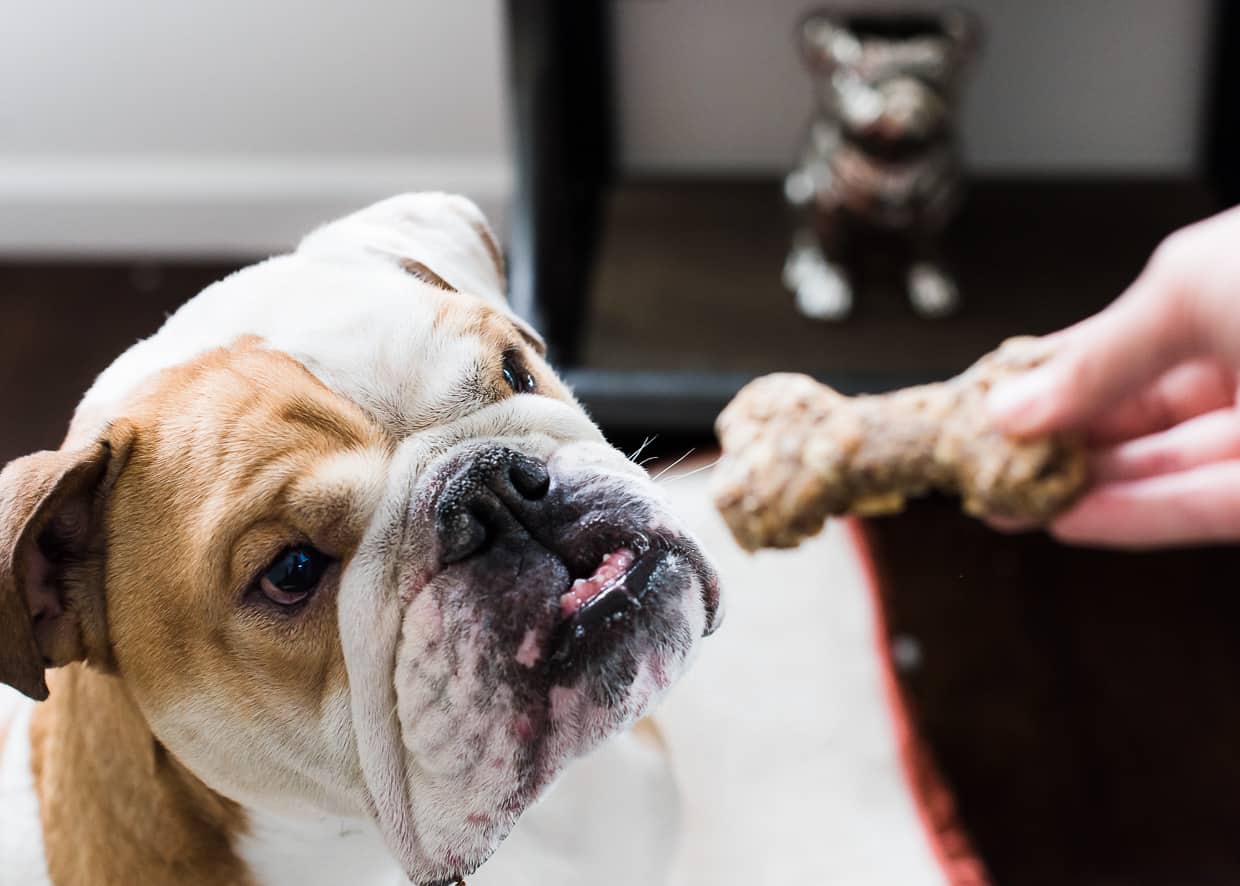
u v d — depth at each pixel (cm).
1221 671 178
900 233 213
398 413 83
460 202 105
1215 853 157
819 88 211
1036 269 221
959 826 148
